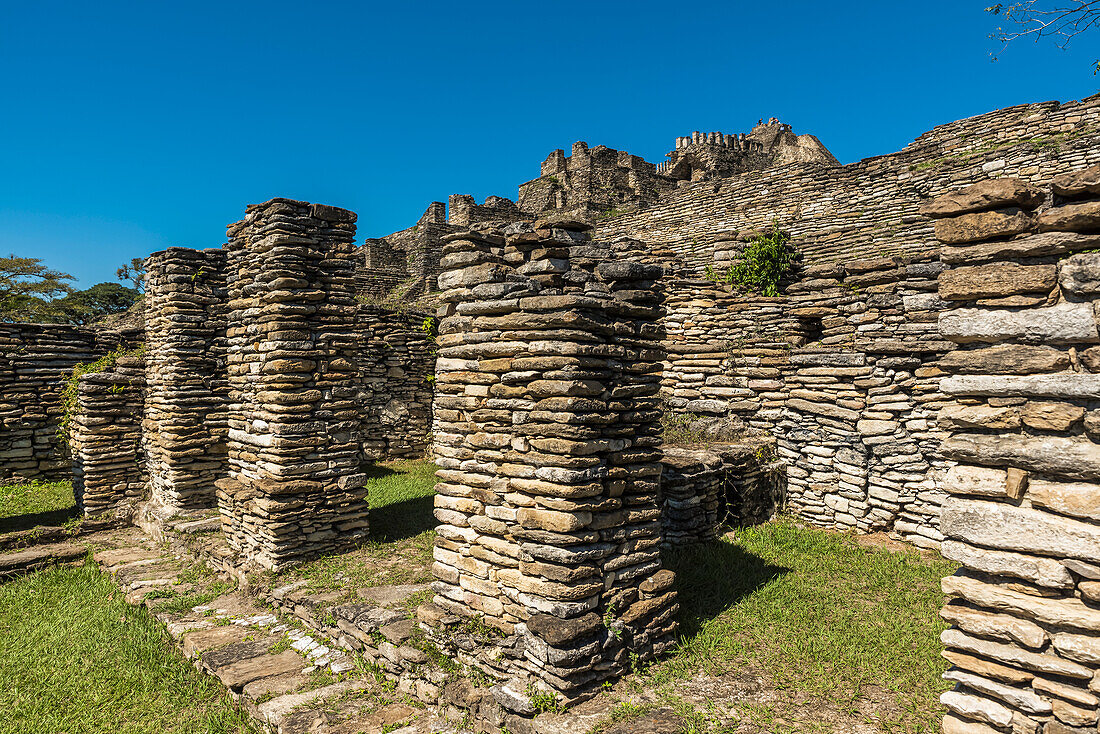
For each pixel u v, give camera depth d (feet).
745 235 42.52
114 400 39.88
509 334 18.57
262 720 18.12
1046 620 10.55
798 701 16.51
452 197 98.27
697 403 40.19
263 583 26.09
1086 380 10.33
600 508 17.65
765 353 37.86
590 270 19.65
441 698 17.78
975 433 11.78
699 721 15.58
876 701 16.43
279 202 28.12
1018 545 10.91
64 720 18.83
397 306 72.33
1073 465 10.38
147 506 38.63
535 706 16.02
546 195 106.63
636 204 77.46
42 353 52.24
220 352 37.24
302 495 28.02
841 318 33.53
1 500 45.24
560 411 17.12
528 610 17.63
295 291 28.45
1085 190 10.50
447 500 20.20
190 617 24.70
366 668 20.02
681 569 26.08
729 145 125.08
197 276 36.37
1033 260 11.22
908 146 54.49
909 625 20.57
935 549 28.55
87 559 33.24
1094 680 10.10
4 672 21.47
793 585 24.18
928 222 50.31
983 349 11.64
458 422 19.97
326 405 29.17
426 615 19.77
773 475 34.60
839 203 56.75
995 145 49.83
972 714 11.34
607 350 17.95
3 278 118.62
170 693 20.31
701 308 40.88
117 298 148.97
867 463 31.45
